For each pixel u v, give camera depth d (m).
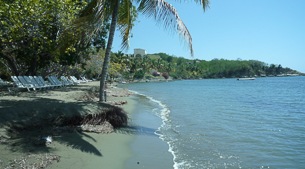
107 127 12.10
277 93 48.03
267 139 12.59
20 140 8.62
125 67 112.56
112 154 9.22
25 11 11.94
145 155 9.55
